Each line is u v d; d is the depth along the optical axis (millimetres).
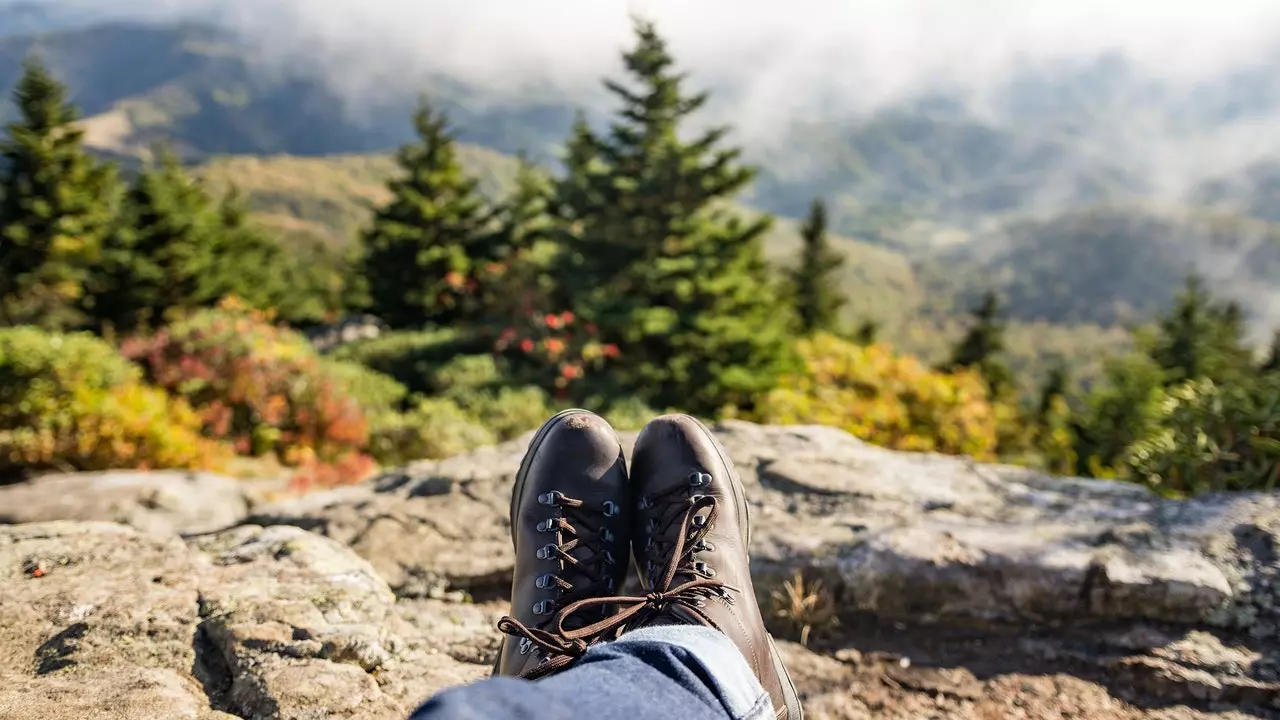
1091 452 7742
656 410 11359
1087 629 1999
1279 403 2799
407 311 20750
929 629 2074
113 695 1334
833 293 33781
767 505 2475
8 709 1268
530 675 1060
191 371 8164
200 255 22531
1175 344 18141
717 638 1026
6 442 6332
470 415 9086
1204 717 1730
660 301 13383
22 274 21531
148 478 4262
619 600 1193
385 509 2549
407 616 1957
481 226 21109
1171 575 1989
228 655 1507
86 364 6973
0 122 22328
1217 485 2861
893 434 6891
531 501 1654
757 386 11719
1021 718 1736
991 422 7559
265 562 1893
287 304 29875
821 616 2078
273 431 8047
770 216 13531
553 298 13867
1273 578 2014
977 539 2180
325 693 1412
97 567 1808
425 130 20656
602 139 14773
